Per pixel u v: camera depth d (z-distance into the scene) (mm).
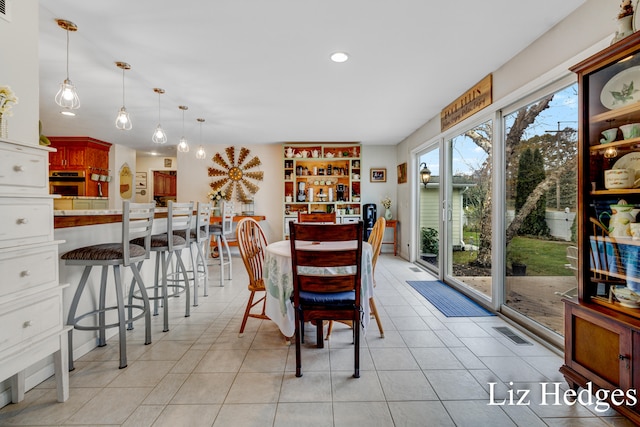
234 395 1659
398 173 6367
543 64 2277
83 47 2459
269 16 2068
